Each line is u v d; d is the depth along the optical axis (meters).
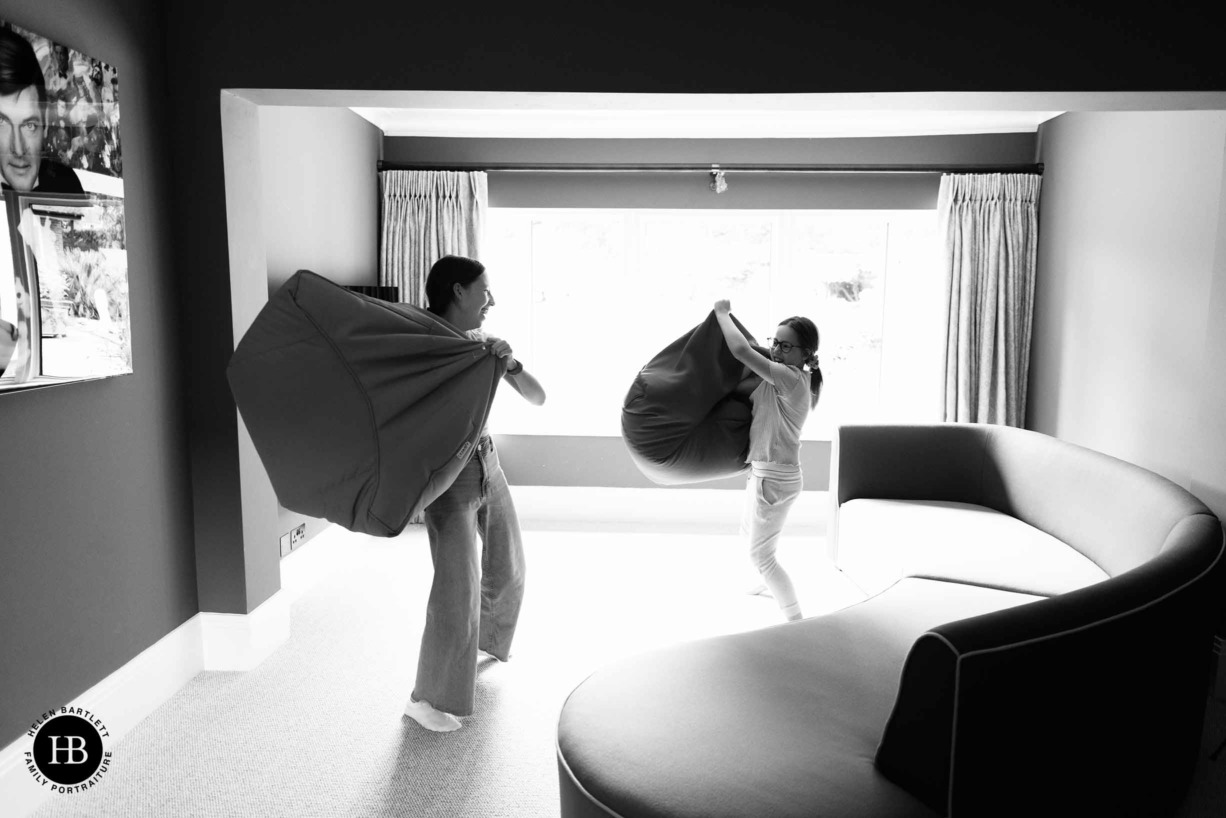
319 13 2.65
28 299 2.04
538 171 5.10
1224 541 2.10
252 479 2.95
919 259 5.20
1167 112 3.47
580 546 4.60
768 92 2.63
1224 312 3.04
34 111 2.05
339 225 4.40
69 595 2.29
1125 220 3.82
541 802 2.19
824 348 5.28
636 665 2.00
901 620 2.29
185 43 2.69
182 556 2.84
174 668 2.77
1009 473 3.65
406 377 2.24
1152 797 1.89
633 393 3.07
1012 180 4.79
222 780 2.26
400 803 2.17
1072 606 1.56
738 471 3.36
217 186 2.75
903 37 2.60
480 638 2.98
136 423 2.58
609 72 2.64
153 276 2.67
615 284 5.29
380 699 2.74
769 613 3.56
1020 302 4.89
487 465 2.71
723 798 1.49
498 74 2.64
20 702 2.11
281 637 3.16
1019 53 2.58
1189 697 1.97
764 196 5.07
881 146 4.98
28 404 2.13
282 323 2.25
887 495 3.93
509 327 5.35
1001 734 1.44
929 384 5.20
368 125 4.85
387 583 3.87
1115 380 3.90
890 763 1.54
